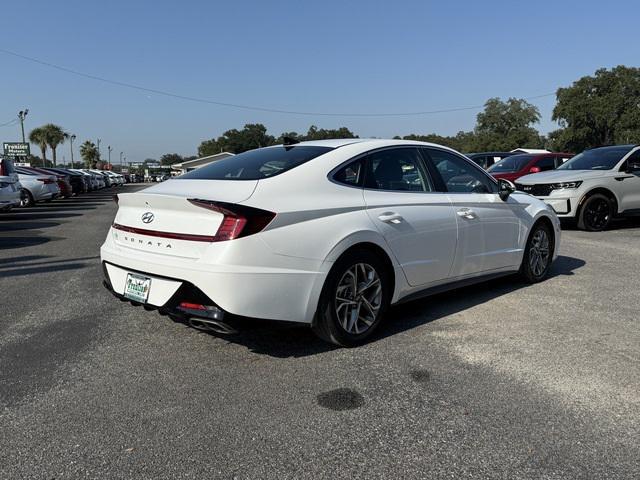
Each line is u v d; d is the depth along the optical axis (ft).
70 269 21.77
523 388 10.25
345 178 12.65
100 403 9.70
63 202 68.74
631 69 197.26
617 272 20.51
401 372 11.03
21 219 44.09
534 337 13.07
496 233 16.38
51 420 9.07
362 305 12.60
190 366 11.40
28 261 23.66
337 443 8.38
